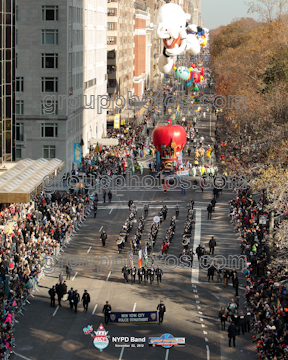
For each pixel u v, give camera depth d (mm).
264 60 113812
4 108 80438
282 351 39625
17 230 60625
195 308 52344
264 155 87062
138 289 56781
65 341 45812
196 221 79625
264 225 64875
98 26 139625
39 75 101750
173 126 102500
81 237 72938
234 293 55906
